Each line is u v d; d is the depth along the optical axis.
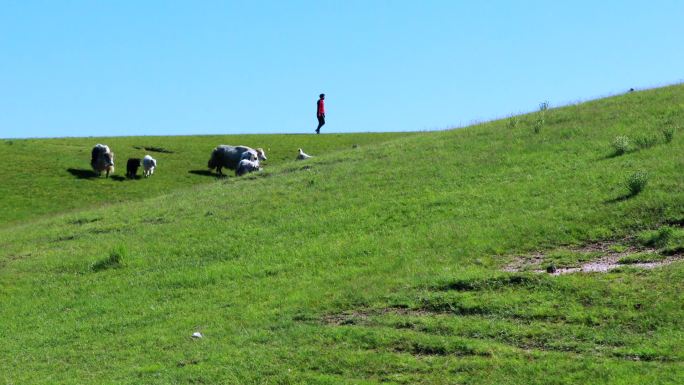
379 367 13.92
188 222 29.28
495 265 18.73
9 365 17.12
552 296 15.77
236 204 30.94
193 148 58.22
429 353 14.30
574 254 18.55
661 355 12.78
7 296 23.53
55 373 16.19
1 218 40.09
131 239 28.16
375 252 21.75
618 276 16.25
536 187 24.81
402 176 30.45
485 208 23.81
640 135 28.36
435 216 24.17
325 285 19.48
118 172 50.44
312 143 60.22
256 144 59.62
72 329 19.41
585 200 22.25
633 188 21.67
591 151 28.00
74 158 52.78
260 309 18.53
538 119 35.50
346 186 30.56
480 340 14.44
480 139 34.47
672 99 33.38
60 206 42.56
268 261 22.84
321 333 15.88
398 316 16.14
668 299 14.61
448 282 17.47
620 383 11.98
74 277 24.62
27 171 48.72
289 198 30.25
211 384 14.19
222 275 22.20
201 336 17.14
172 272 23.41
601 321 14.41
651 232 18.77
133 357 16.48
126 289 22.48
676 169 22.84
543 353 13.52
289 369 14.36
